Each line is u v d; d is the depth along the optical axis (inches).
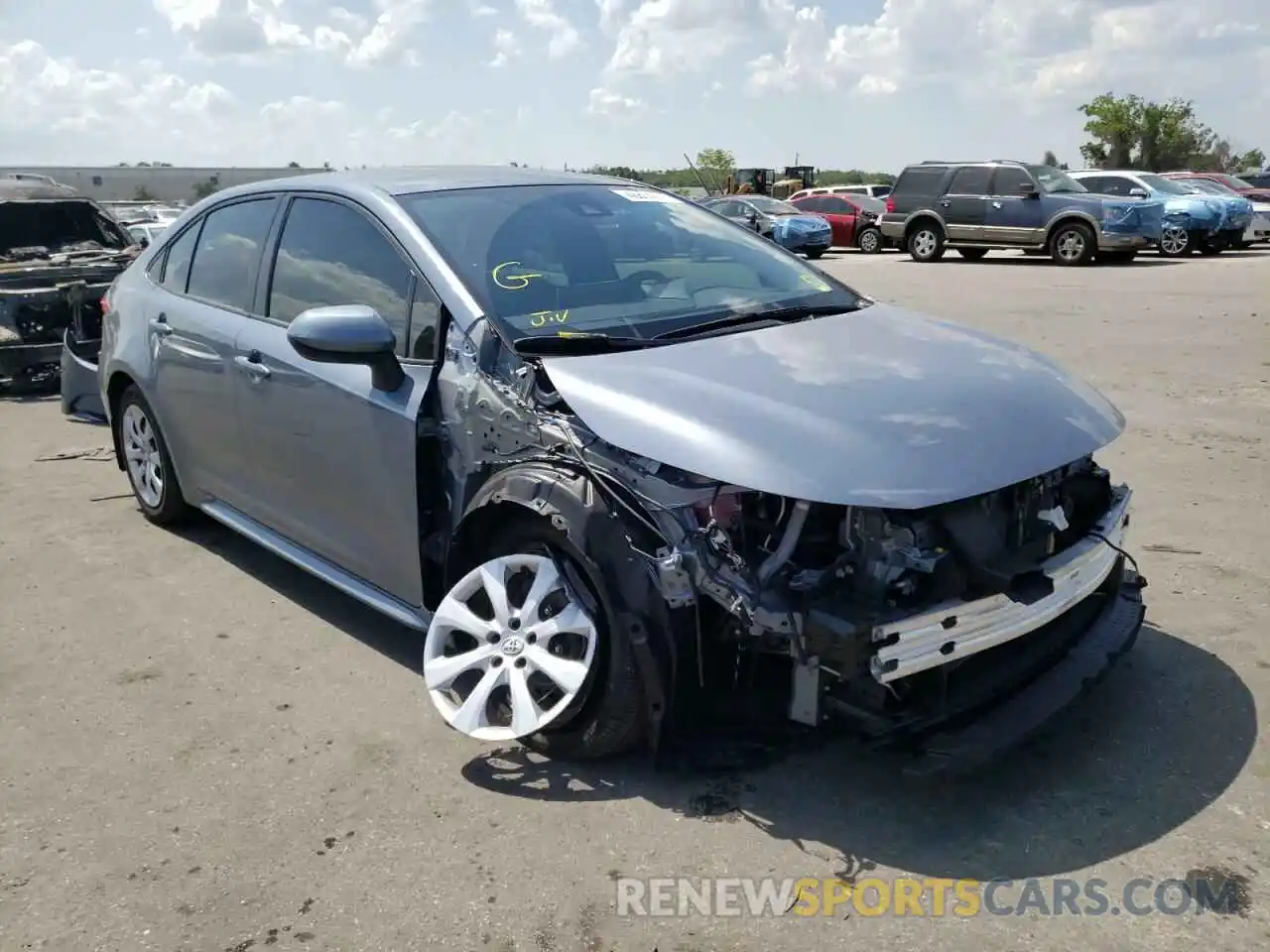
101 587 196.5
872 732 112.9
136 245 456.4
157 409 208.4
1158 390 331.9
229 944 105.4
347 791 130.2
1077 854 115.0
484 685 130.1
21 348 367.2
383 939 105.5
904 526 113.6
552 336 138.3
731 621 119.0
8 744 143.4
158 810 127.6
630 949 103.3
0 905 111.7
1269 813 121.0
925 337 151.7
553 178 180.9
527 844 118.9
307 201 175.0
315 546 171.2
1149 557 194.9
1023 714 119.5
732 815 122.4
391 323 152.3
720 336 145.5
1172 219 852.0
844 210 1131.3
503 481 130.7
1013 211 835.4
